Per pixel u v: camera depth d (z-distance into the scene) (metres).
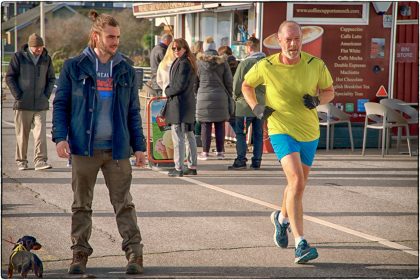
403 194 17.98
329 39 25.41
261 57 20.75
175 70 19.58
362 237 13.84
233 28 27.98
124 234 11.55
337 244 13.34
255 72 12.55
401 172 21.22
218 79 22.44
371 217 15.51
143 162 11.71
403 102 25.38
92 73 11.30
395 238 13.80
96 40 11.37
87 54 11.37
